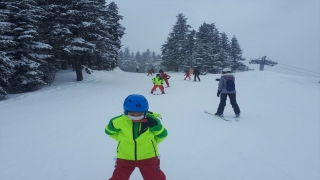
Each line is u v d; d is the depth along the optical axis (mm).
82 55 19391
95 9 19031
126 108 2549
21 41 13969
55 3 18234
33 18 14484
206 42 48219
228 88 7289
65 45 18047
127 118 2660
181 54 51906
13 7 13367
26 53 14453
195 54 47094
